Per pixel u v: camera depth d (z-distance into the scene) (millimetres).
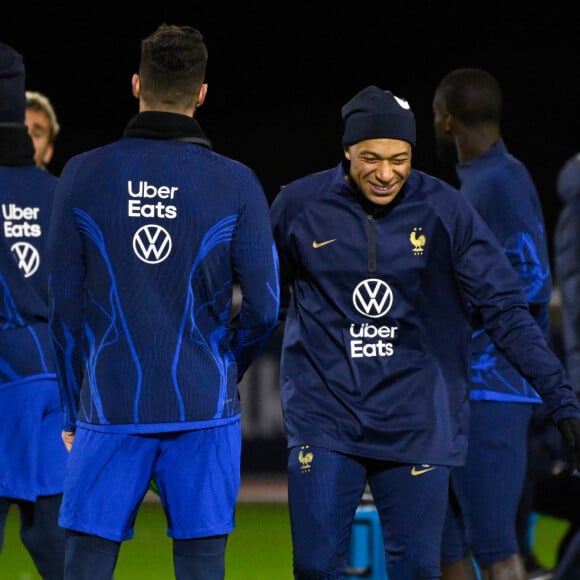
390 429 12398
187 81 11125
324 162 53562
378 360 12492
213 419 11055
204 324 11039
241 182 11094
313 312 12664
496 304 12383
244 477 37688
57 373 11336
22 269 14570
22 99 15180
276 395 37562
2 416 14586
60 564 14789
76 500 11000
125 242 10844
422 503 12445
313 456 12516
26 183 14695
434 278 12523
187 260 10883
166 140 11016
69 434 11562
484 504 14430
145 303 10828
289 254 12781
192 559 11164
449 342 12672
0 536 14906
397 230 12414
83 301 11078
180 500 11086
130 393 10852
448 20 53875
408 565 12555
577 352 15438
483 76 15086
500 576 14516
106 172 10906
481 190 14656
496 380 14312
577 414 11789
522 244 14594
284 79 53938
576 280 15430
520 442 14523
